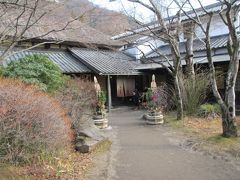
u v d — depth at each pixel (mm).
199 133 10000
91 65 18094
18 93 6031
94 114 12008
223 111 8789
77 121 9047
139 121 13852
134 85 21969
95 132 9547
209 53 8922
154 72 20016
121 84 21141
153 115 12656
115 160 7395
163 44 21844
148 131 11242
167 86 16109
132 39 21141
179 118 12859
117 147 8789
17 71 9164
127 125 12906
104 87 19719
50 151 6469
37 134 5992
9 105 5660
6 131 5562
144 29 17562
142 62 19438
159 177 6133
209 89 14828
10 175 5336
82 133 8836
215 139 8727
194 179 5945
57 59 18547
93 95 12539
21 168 5719
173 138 9719
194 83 13828
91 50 21062
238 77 14969
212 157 7352
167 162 7148
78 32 19219
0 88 5957
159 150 8312
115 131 11523
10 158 5652
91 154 7820
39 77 9516
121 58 20047
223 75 14984
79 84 13109
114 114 17094
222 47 14773
